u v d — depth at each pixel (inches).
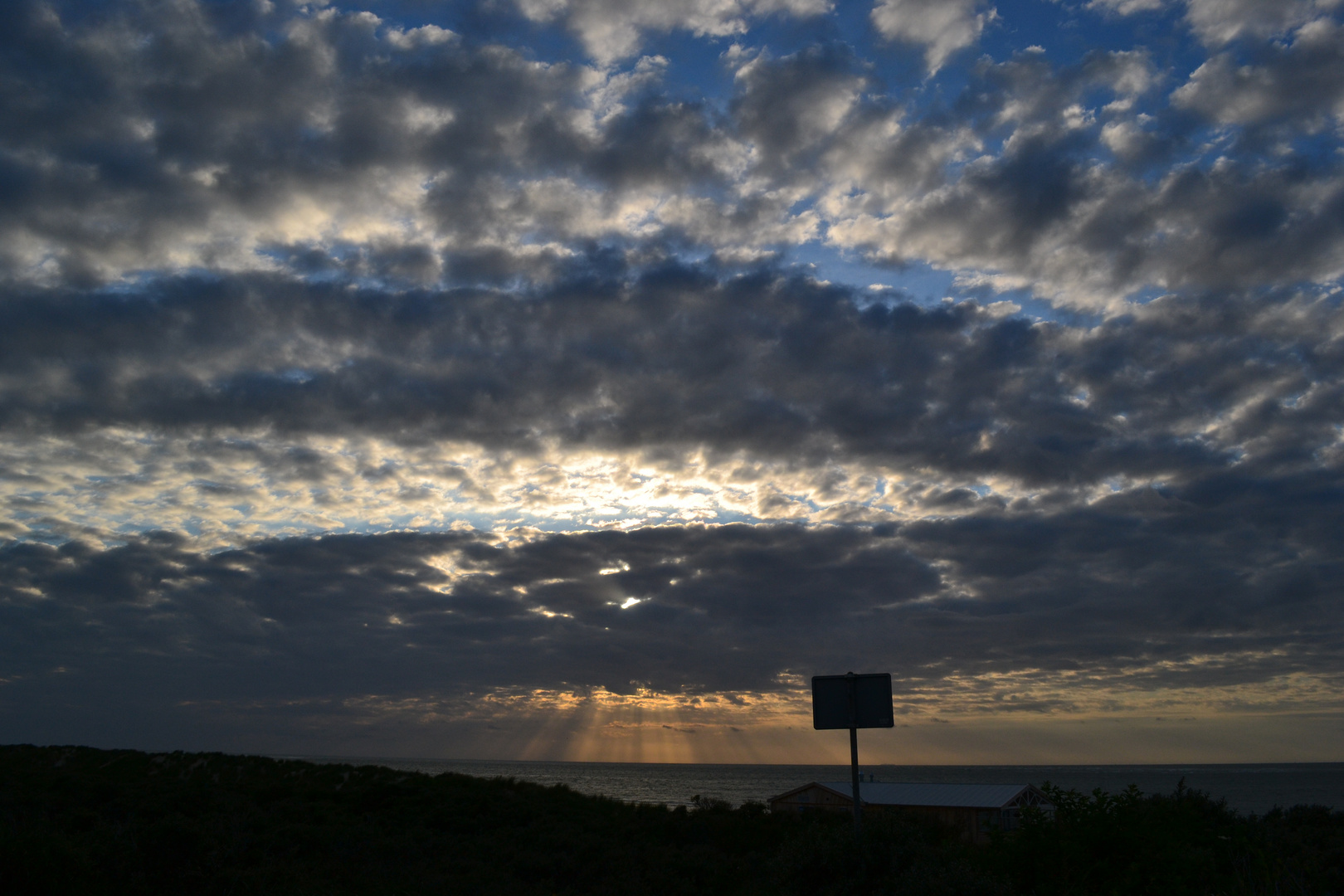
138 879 579.2
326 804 1403.8
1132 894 440.5
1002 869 478.6
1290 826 905.5
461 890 720.3
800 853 505.0
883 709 509.4
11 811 924.6
